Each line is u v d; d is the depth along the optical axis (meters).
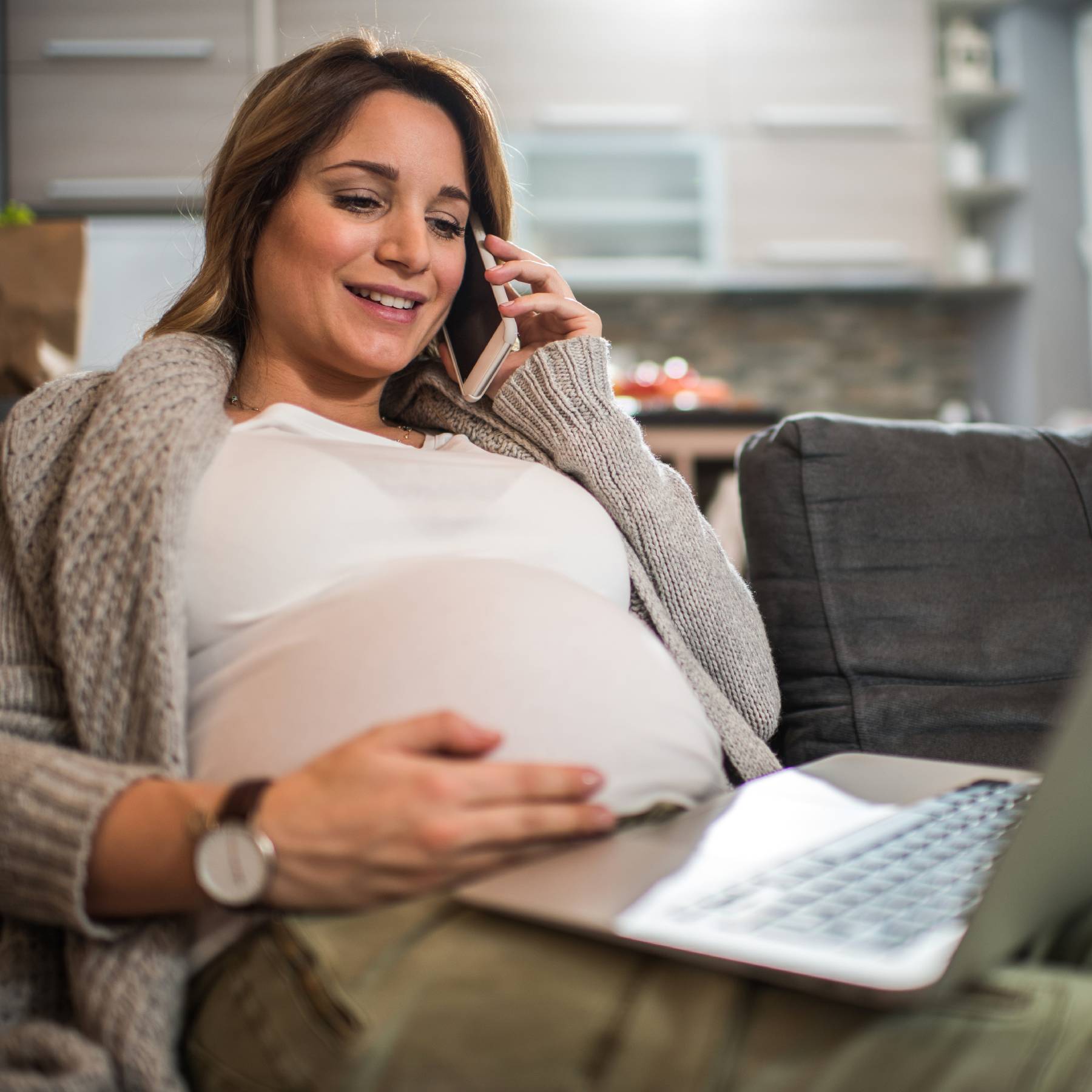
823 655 1.21
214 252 1.12
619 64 4.56
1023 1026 0.53
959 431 1.34
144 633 0.79
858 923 0.52
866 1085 0.51
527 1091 0.55
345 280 1.07
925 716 1.16
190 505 0.85
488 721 0.77
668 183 4.80
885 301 5.11
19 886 0.67
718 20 4.60
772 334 5.08
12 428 0.91
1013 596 1.24
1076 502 1.30
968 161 4.88
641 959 0.58
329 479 0.90
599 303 5.03
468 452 1.16
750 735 1.09
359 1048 0.57
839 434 1.28
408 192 1.08
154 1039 0.64
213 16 4.25
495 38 4.50
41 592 0.87
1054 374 4.85
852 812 0.72
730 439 2.88
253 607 0.85
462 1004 0.57
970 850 0.63
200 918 0.68
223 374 1.02
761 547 1.28
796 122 4.63
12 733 0.80
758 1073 0.53
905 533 1.25
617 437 1.15
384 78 1.09
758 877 0.59
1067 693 1.19
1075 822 0.54
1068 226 4.86
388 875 0.62
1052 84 4.88
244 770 0.76
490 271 1.19
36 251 1.89
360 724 0.76
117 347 4.14
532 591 0.86
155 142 4.24
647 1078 0.54
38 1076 0.60
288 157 1.06
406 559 0.90
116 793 0.67
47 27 4.22
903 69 4.68
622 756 0.81
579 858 0.63
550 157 4.70
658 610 1.12
